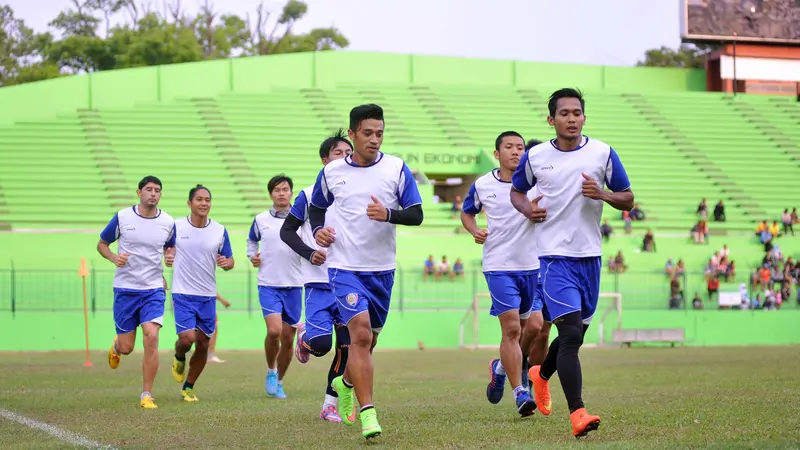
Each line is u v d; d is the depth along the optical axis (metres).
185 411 15.05
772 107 77.44
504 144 13.98
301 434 11.82
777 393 16.67
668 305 49.88
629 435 10.72
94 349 42.28
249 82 72.44
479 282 48.53
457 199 57.41
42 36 109.31
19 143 59.81
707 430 11.05
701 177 65.88
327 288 14.03
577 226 11.20
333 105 69.56
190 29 102.50
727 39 77.12
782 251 57.25
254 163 61.00
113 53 99.62
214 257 18.09
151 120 64.88
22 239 48.50
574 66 79.88
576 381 10.59
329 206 12.44
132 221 17.08
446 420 12.93
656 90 80.69
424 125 68.19
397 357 35.66
